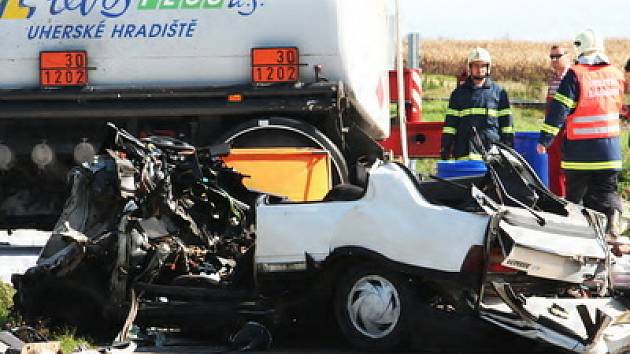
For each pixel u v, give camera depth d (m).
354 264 14.11
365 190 14.10
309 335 14.87
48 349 12.73
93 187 14.80
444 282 13.55
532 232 13.56
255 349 14.27
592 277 14.16
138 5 21.84
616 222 21.66
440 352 13.78
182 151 15.66
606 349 13.10
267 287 14.50
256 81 21.48
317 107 21.23
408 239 13.69
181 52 21.75
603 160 21.56
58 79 21.95
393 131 28.00
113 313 14.77
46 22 22.08
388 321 13.89
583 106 21.55
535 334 13.07
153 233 14.98
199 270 15.37
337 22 21.38
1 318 15.10
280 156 21.22
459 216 13.52
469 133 24.56
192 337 15.24
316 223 14.24
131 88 21.77
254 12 21.55
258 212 14.51
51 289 14.95
